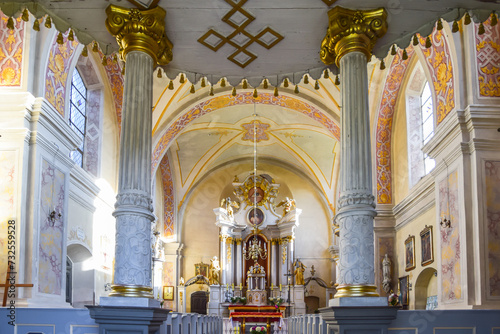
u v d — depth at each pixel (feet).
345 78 24.32
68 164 41.65
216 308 89.10
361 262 22.40
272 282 94.17
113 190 57.82
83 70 53.88
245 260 95.71
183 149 86.02
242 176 96.78
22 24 37.14
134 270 22.43
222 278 91.20
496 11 24.40
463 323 24.47
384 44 26.63
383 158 61.26
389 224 60.59
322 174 89.56
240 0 23.84
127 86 24.16
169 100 63.16
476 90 38.22
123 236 22.63
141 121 23.90
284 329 82.94
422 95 56.80
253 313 82.58
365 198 22.91
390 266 59.72
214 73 30.17
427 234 49.29
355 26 24.18
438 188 42.63
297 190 94.48
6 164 35.91
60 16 25.09
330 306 22.31
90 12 24.72
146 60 24.56
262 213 97.04
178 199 90.89
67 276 50.49
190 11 24.64
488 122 37.45
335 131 67.00
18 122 36.22
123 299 21.75
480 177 37.17
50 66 38.83
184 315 40.45
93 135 54.65
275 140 86.38
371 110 60.44
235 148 89.15
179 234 90.79
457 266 38.37
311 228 93.30
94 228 52.21
